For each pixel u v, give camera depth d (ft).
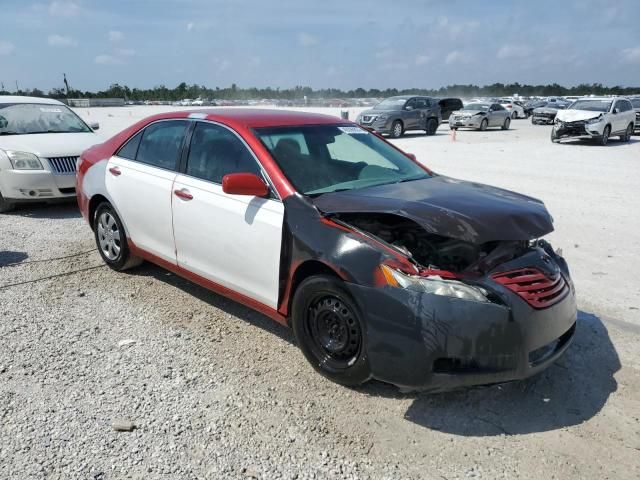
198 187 14.16
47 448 9.59
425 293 10.03
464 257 11.51
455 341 9.86
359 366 10.97
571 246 22.71
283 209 12.19
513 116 150.51
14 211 27.48
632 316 15.55
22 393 11.25
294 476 9.04
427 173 15.30
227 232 13.28
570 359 12.98
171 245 15.23
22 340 13.55
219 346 13.42
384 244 10.84
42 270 18.62
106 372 12.12
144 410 10.73
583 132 68.33
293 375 12.12
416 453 9.68
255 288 12.96
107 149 17.90
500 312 9.91
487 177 41.27
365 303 10.54
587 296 17.10
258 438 9.98
